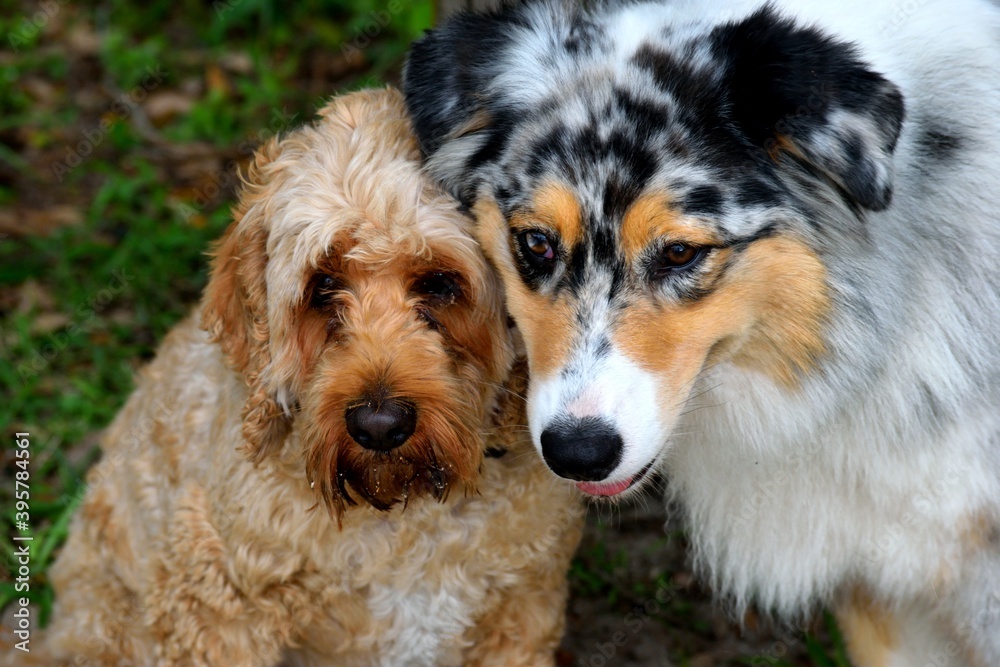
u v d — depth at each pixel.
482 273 3.46
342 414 3.34
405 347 3.36
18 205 6.61
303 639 4.02
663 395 3.13
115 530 4.26
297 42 7.64
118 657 4.29
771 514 3.89
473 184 3.42
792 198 3.20
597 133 3.16
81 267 6.25
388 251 3.33
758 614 4.86
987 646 3.76
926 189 3.37
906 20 3.48
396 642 3.91
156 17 7.98
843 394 3.44
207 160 6.90
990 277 3.45
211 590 3.75
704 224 3.10
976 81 3.42
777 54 3.08
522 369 3.67
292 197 3.43
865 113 3.03
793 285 3.26
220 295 3.77
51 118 7.21
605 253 3.13
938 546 3.67
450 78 3.46
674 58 3.23
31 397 5.57
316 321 3.54
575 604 4.95
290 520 3.62
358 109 3.58
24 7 7.99
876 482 3.63
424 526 3.71
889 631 4.21
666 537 5.16
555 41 3.43
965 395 3.47
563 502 3.87
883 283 3.35
